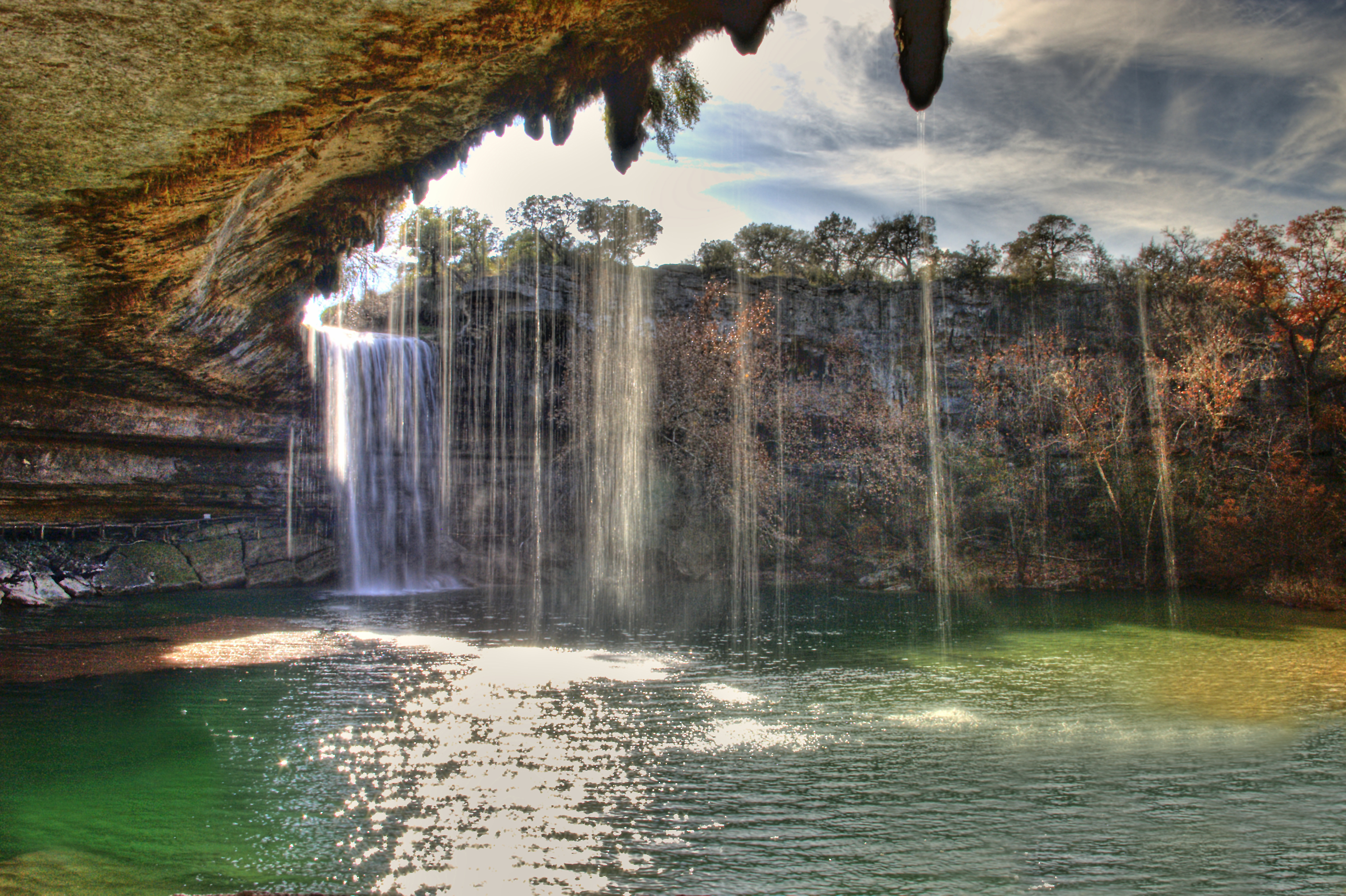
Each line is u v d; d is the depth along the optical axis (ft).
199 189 30.71
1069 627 57.72
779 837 20.47
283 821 20.81
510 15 24.72
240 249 41.86
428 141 35.12
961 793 23.80
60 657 41.75
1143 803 23.20
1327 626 58.18
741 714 32.58
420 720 30.50
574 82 32.45
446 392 92.79
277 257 45.57
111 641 46.47
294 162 33.17
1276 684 39.29
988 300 105.50
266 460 76.95
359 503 83.66
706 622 58.95
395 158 36.73
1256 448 81.46
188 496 73.92
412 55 25.40
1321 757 27.61
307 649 45.01
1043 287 104.53
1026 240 106.63
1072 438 86.74
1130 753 27.91
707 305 104.94
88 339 48.16
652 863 18.67
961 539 86.02
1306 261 80.64
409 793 22.90
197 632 49.90
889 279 131.95
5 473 60.49
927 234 126.52
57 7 19.66
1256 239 83.25
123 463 67.46
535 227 111.14
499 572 91.20
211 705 32.50
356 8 21.93
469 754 26.53
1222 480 81.20
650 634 53.36
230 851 18.98
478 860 18.69
